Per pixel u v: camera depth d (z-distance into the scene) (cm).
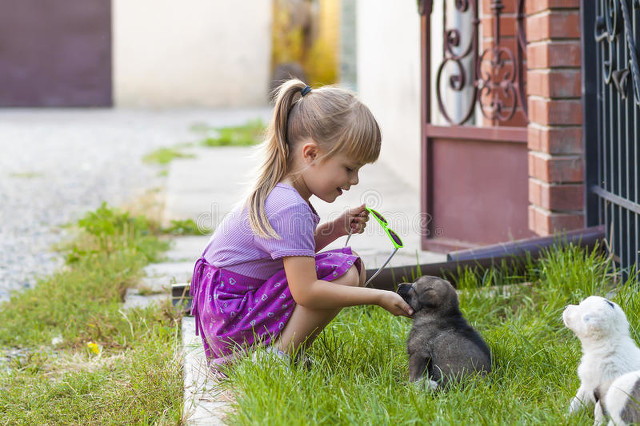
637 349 276
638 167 425
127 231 682
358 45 1484
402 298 323
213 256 335
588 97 493
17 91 2222
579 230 480
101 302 508
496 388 307
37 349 436
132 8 2227
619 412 249
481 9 695
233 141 1460
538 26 521
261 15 2273
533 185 544
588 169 498
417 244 654
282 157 325
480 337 320
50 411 351
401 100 1018
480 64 618
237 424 274
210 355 343
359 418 272
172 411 326
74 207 886
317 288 312
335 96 325
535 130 535
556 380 321
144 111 2177
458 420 273
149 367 372
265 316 322
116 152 1363
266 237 314
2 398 363
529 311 414
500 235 613
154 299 505
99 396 360
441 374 307
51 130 1700
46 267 627
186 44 2259
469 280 441
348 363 337
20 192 979
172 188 963
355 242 659
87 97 2247
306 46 2370
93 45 2230
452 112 732
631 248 443
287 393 288
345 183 328
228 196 897
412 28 939
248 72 2292
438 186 651
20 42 2202
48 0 2197
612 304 278
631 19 423
